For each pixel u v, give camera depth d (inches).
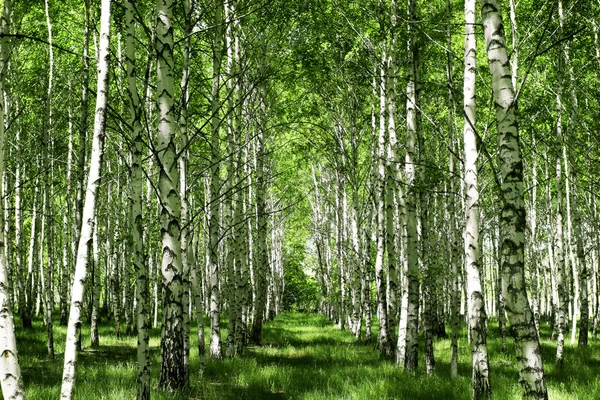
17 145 568.1
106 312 1015.0
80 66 523.8
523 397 152.6
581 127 533.6
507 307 157.4
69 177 673.6
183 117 314.3
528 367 151.7
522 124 500.7
